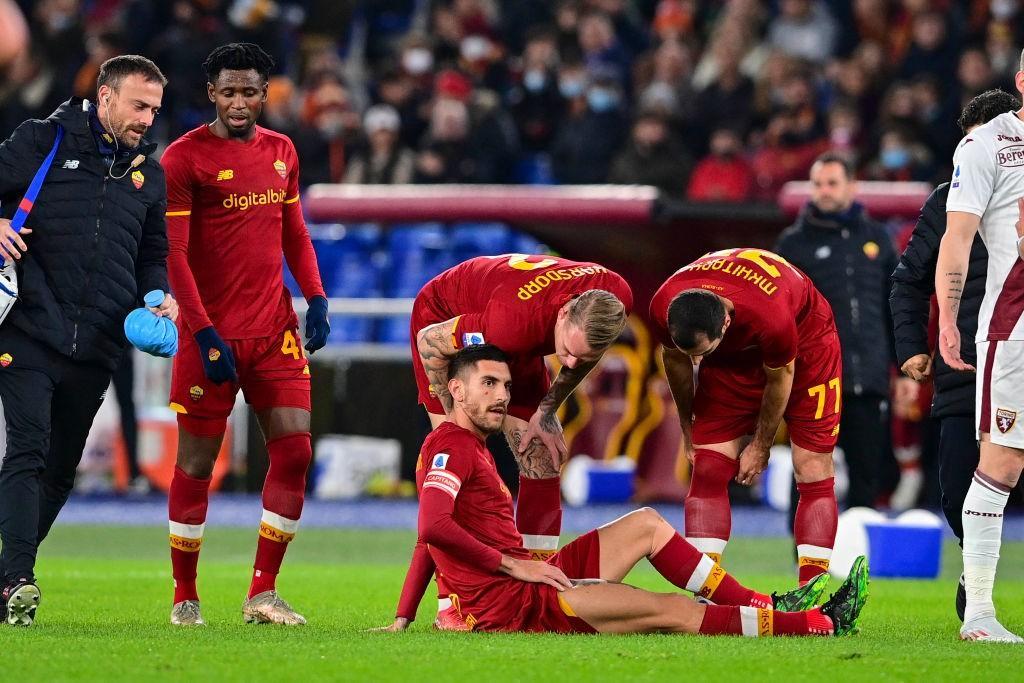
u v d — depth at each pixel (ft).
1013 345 68.95
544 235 169.68
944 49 205.05
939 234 76.43
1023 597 97.81
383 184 200.54
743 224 164.04
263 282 78.48
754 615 65.72
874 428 110.93
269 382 78.74
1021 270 69.15
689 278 75.05
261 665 55.42
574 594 65.62
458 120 201.57
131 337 71.97
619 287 70.74
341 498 178.81
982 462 70.69
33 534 71.10
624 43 233.14
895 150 185.88
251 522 158.61
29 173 73.46
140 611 83.66
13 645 60.90
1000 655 60.85
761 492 176.65
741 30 215.72
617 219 165.37
